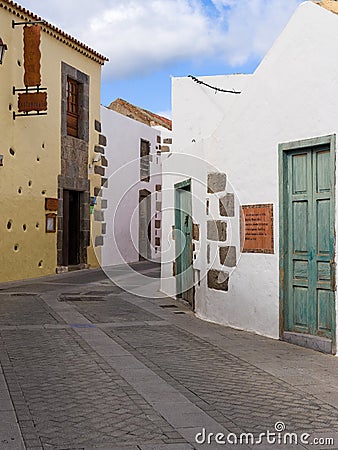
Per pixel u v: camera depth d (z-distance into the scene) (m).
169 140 17.41
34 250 17.66
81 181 20.20
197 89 13.28
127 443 4.46
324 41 7.67
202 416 5.09
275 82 8.45
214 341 8.30
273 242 8.53
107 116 21.97
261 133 8.73
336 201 7.53
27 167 17.31
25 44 16.47
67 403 5.41
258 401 5.54
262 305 8.76
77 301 12.36
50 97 18.42
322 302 7.84
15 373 6.45
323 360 7.21
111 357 7.25
